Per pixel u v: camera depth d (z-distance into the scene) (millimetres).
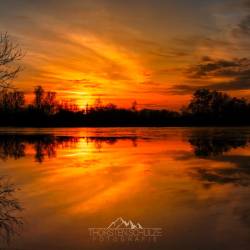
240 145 40469
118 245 11180
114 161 27938
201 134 62812
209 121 119750
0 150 36781
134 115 126438
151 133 67625
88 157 30578
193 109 121625
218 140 47875
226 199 16172
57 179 20672
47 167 25094
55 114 121312
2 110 112500
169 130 82875
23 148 38812
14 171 23469
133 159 29047
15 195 17031
